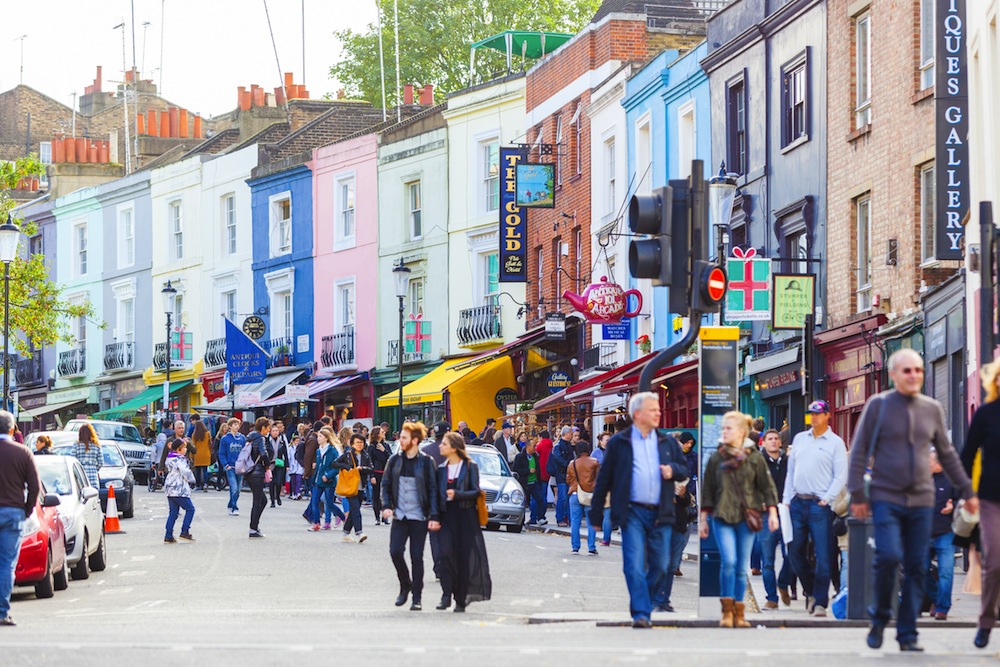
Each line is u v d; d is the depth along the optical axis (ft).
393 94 308.40
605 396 173.17
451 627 59.57
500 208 187.42
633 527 56.95
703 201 59.26
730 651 45.80
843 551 63.05
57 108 398.01
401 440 70.38
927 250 106.83
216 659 43.52
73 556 85.35
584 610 70.49
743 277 112.06
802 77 129.39
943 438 45.75
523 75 199.62
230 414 244.83
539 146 189.98
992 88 85.66
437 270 213.25
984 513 45.01
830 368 121.19
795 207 127.95
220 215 256.93
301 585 83.25
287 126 269.23
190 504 112.06
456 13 310.04
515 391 194.80
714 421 59.88
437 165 213.46
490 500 126.11
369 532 120.47
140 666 41.91
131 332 279.49
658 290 158.51
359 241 226.99
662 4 185.78
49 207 300.40
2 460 60.49
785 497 65.16
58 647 47.09
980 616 45.96
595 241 177.27
